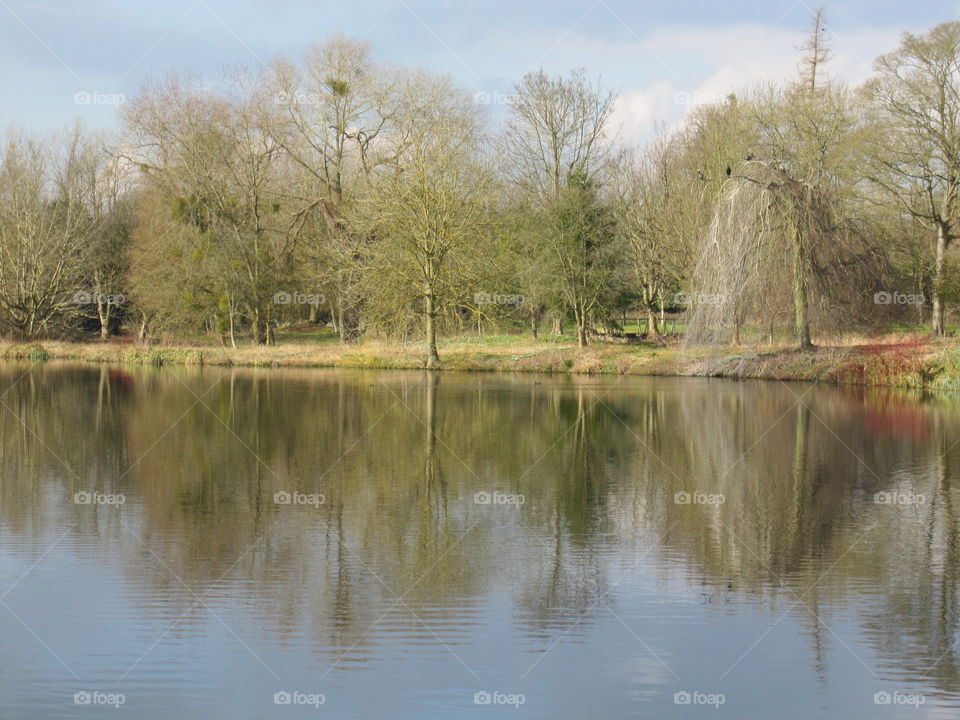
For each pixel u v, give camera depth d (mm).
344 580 12039
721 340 34875
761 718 8703
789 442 21781
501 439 22188
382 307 40375
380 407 27672
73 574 12227
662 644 10219
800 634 10430
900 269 39219
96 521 14695
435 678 9406
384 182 40562
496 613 11023
